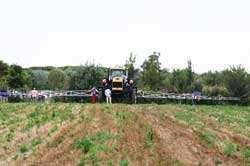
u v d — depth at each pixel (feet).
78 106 125.08
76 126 87.20
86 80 197.26
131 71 217.97
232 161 68.69
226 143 79.30
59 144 71.87
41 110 116.26
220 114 126.62
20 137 78.59
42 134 80.28
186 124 96.17
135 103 152.35
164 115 109.19
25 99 167.02
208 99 180.14
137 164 60.39
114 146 68.69
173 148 71.36
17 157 65.41
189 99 176.45
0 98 164.76
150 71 223.51
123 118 97.55
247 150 76.13
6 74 255.09
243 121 114.01
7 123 94.32
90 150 65.67
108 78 151.74
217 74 215.72
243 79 190.49
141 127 86.63
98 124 88.99
